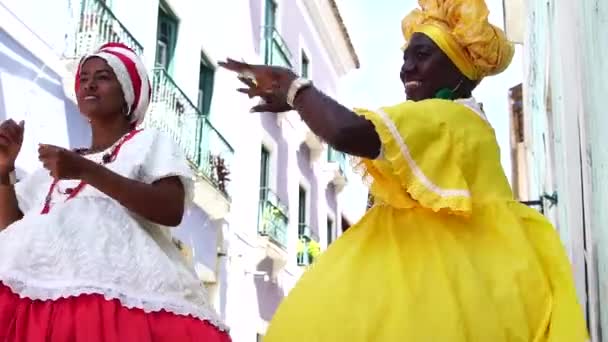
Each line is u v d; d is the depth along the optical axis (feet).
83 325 7.04
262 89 6.92
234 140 50.44
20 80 27.40
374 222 7.23
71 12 30.55
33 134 27.86
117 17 34.91
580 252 15.56
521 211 7.25
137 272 7.58
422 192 6.56
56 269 7.45
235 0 52.60
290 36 66.59
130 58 8.89
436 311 6.37
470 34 7.47
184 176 8.25
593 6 11.64
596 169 12.30
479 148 7.04
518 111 52.24
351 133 6.36
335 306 6.58
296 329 6.64
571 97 15.98
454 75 7.64
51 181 8.93
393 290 6.58
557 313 6.70
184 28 42.75
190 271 8.34
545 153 27.22
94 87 8.68
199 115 42.14
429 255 6.71
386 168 6.61
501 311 6.49
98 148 8.71
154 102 37.24
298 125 65.10
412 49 7.73
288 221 62.03
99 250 7.57
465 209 6.51
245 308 51.47
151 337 7.25
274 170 59.52
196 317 7.64
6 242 7.77
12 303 7.28
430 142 6.72
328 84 81.35
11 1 26.76
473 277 6.54
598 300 13.15
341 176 79.30
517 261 6.73
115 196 7.70
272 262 58.18
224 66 7.02
